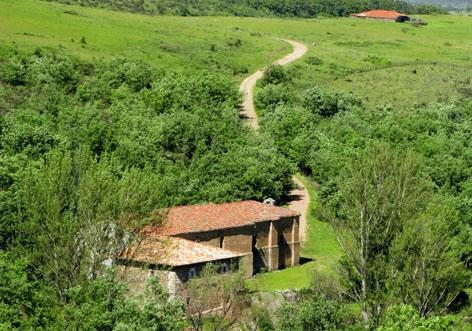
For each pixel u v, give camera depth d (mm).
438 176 112250
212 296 63344
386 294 68250
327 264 88562
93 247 58906
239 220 81500
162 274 64938
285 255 87125
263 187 101625
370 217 71312
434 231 69250
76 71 137750
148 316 50344
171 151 108875
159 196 64375
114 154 98125
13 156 83625
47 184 61219
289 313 61844
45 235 58625
